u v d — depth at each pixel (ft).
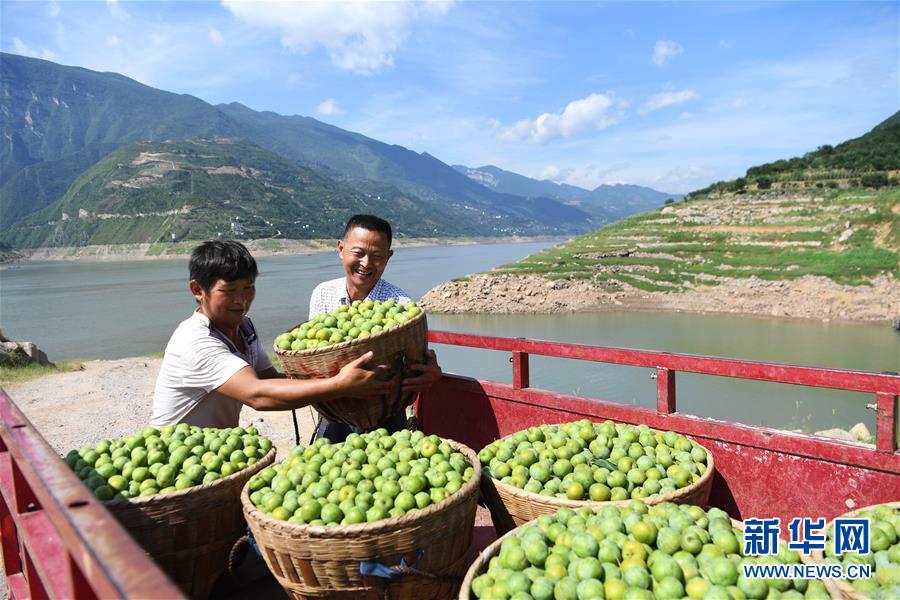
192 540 10.55
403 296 16.24
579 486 10.84
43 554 7.91
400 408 13.25
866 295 182.39
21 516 8.98
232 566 11.42
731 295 203.10
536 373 91.30
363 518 9.40
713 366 11.89
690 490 10.55
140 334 150.41
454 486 10.11
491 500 11.78
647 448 11.91
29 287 358.02
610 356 13.61
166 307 216.33
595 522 9.40
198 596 11.04
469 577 8.53
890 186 298.97
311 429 33.71
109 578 4.03
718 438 12.12
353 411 12.73
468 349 116.57
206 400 13.37
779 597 7.79
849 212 250.98
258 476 11.05
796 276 203.41
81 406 41.91
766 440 11.47
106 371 58.13
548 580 8.21
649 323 174.91
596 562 8.28
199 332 12.66
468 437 16.61
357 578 9.02
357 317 13.44
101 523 4.87
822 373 10.59
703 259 243.81
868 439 34.50
